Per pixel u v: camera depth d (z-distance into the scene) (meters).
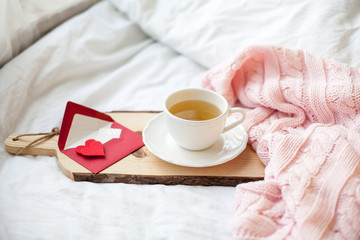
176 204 0.54
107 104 0.72
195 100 0.62
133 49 0.86
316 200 0.50
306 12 0.75
